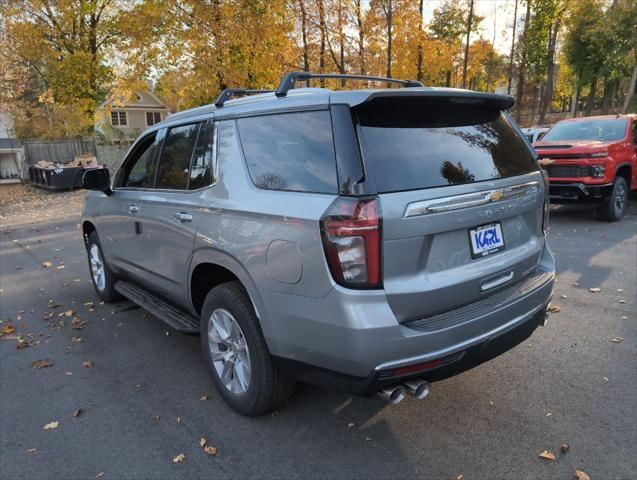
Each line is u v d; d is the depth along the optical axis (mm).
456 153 2732
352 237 2316
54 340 4664
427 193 2479
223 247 3025
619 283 5605
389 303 2377
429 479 2592
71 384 3783
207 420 3205
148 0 13773
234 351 3184
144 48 14961
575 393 3350
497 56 42625
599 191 8609
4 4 21188
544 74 40719
